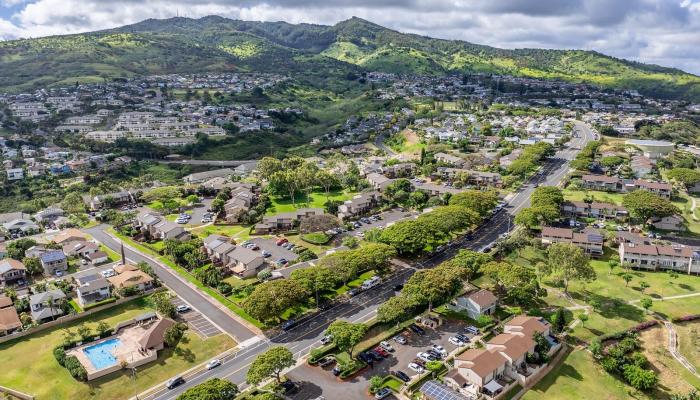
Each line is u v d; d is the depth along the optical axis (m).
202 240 190.50
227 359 119.50
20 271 164.50
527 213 188.38
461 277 142.12
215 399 95.62
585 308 140.25
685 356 120.12
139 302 149.88
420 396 103.19
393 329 129.38
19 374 115.06
